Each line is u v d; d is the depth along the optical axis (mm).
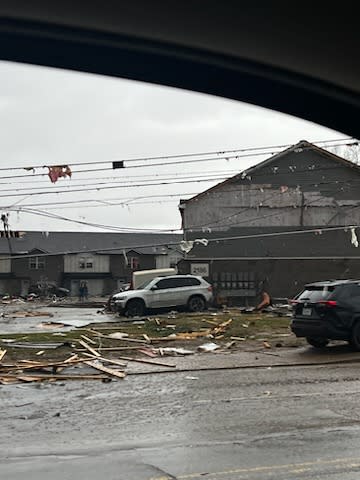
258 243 38469
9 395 10242
